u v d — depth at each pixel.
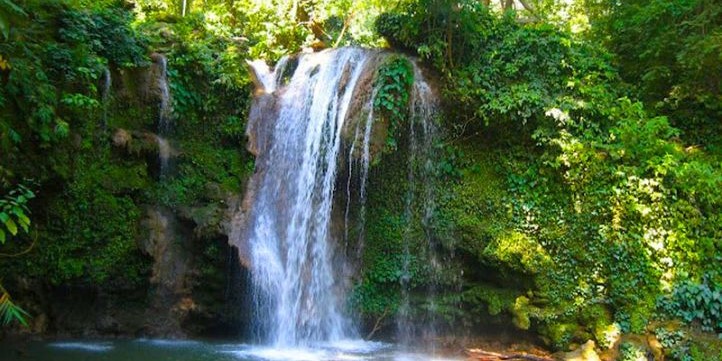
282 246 9.34
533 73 10.15
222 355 7.81
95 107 8.98
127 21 10.09
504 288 9.11
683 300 8.23
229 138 10.49
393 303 9.62
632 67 11.15
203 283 9.27
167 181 9.82
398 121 9.63
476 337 9.22
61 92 8.41
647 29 10.78
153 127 9.98
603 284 8.62
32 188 8.20
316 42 14.84
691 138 10.09
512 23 10.81
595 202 8.84
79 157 8.84
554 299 8.64
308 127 10.09
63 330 8.76
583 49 10.77
